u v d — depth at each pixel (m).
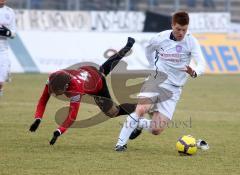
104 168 16.55
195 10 62.50
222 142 21.52
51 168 16.45
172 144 20.98
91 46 49.62
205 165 17.23
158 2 62.41
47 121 26.02
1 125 24.61
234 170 16.61
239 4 63.44
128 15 54.28
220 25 53.56
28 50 49.44
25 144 20.30
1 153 18.58
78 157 18.09
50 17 53.62
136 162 17.48
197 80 47.56
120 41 49.81
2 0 27.69
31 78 45.75
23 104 31.59
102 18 54.25
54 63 49.44
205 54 52.72
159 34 19.56
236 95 37.97
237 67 53.09
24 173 15.78
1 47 28.02
